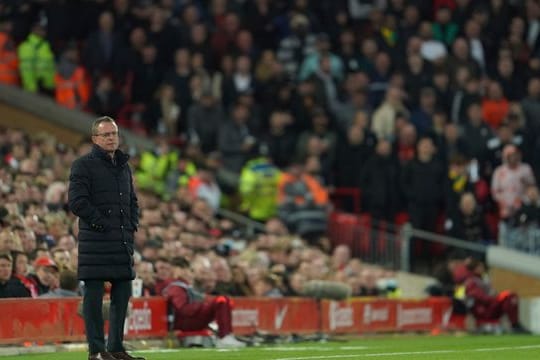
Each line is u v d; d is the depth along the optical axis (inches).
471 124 4190.5
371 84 4411.9
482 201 4074.8
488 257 3873.0
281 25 4520.2
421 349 2551.7
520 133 4271.7
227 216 3838.6
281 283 3122.5
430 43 4512.8
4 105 4003.4
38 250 2532.0
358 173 4074.8
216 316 2687.0
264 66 4315.9
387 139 4190.5
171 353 2370.8
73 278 2518.5
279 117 4133.9
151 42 4269.2
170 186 3767.2
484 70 4586.6
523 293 3853.3
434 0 4685.0
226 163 4062.5
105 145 1973.4
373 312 3289.9
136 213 2001.7
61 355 2282.2
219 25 4439.0
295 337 2994.6
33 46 4072.3
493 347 2635.3
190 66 4229.8
